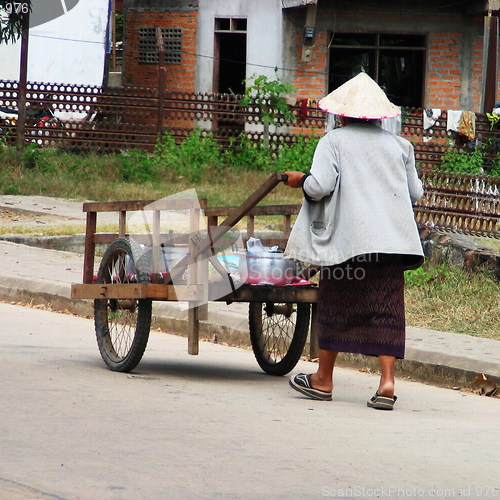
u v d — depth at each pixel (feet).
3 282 92.63
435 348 66.08
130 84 217.36
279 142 195.00
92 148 188.96
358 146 52.06
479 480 39.24
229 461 40.09
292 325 67.67
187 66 213.05
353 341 52.65
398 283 52.21
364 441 44.73
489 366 61.26
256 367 65.87
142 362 64.69
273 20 205.36
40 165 178.09
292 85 200.13
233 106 194.49
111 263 61.36
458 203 113.29
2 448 40.47
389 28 204.64
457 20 203.92
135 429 44.57
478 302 85.15
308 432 45.91
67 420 45.70
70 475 37.19
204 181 179.52
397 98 209.05
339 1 203.51
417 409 53.93
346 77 208.13
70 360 62.28
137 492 35.55
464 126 193.06
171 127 193.16
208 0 210.18
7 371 56.80
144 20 215.31
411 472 39.91
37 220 135.13
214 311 78.23
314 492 36.55
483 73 195.93
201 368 63.72
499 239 113.60
